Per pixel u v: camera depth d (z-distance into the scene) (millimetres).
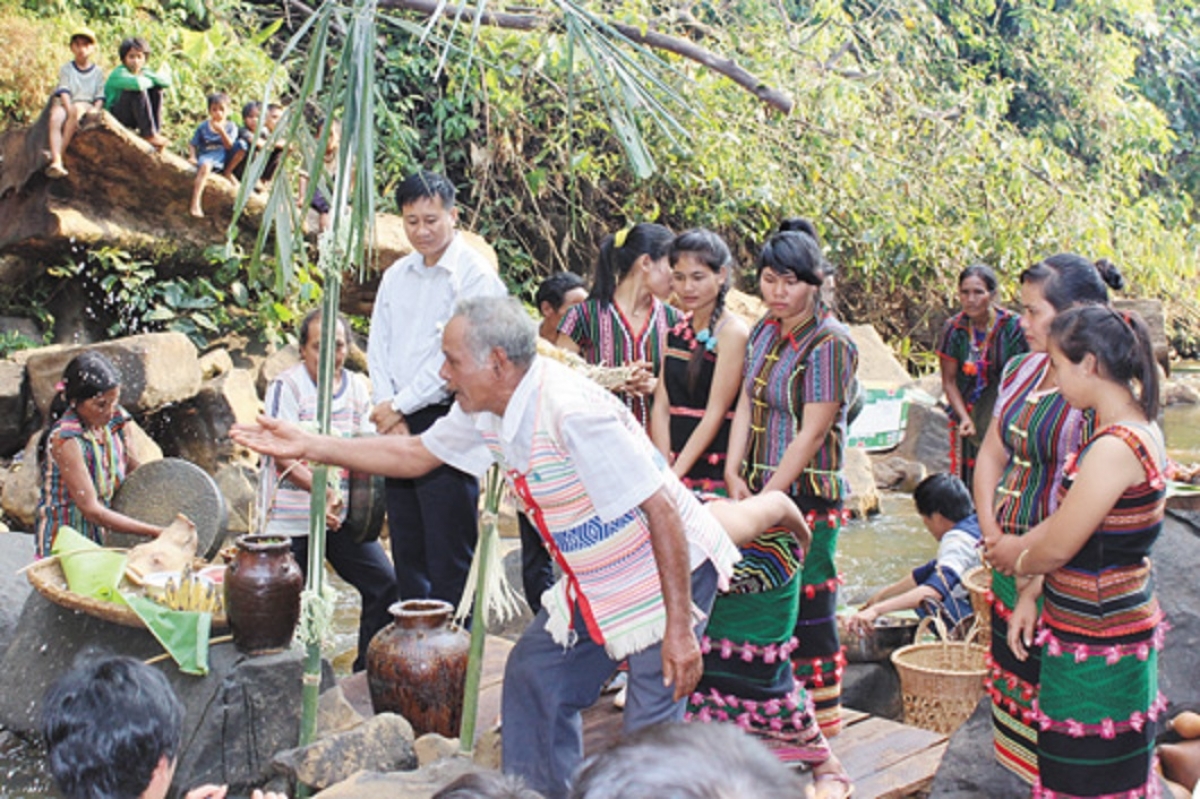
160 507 5102
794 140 12219
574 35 3350
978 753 3742
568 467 2971
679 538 2941
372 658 3992
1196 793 2662
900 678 4859
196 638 3945
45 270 9156
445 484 4723
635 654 3125
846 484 3943
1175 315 17328
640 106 3543
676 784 1153
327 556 5094
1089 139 15992
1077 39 15656
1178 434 12180
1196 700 4137
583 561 3057
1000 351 6852
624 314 4438
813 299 3857
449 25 9094
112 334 9344
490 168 11734
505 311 2953
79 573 4332
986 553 3559
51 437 4926
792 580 3594
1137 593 3232
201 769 3832
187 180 8977
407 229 4762
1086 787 3273
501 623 5648
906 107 12523
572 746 3229
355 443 3420
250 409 8430
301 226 3367
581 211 11508
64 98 8344
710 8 11766
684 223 12703
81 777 2490
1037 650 3461
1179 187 18812
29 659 4449
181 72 10102
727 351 3906
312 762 3482
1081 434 3393
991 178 12133
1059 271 3586
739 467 3934
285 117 3451
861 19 13820
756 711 3580
